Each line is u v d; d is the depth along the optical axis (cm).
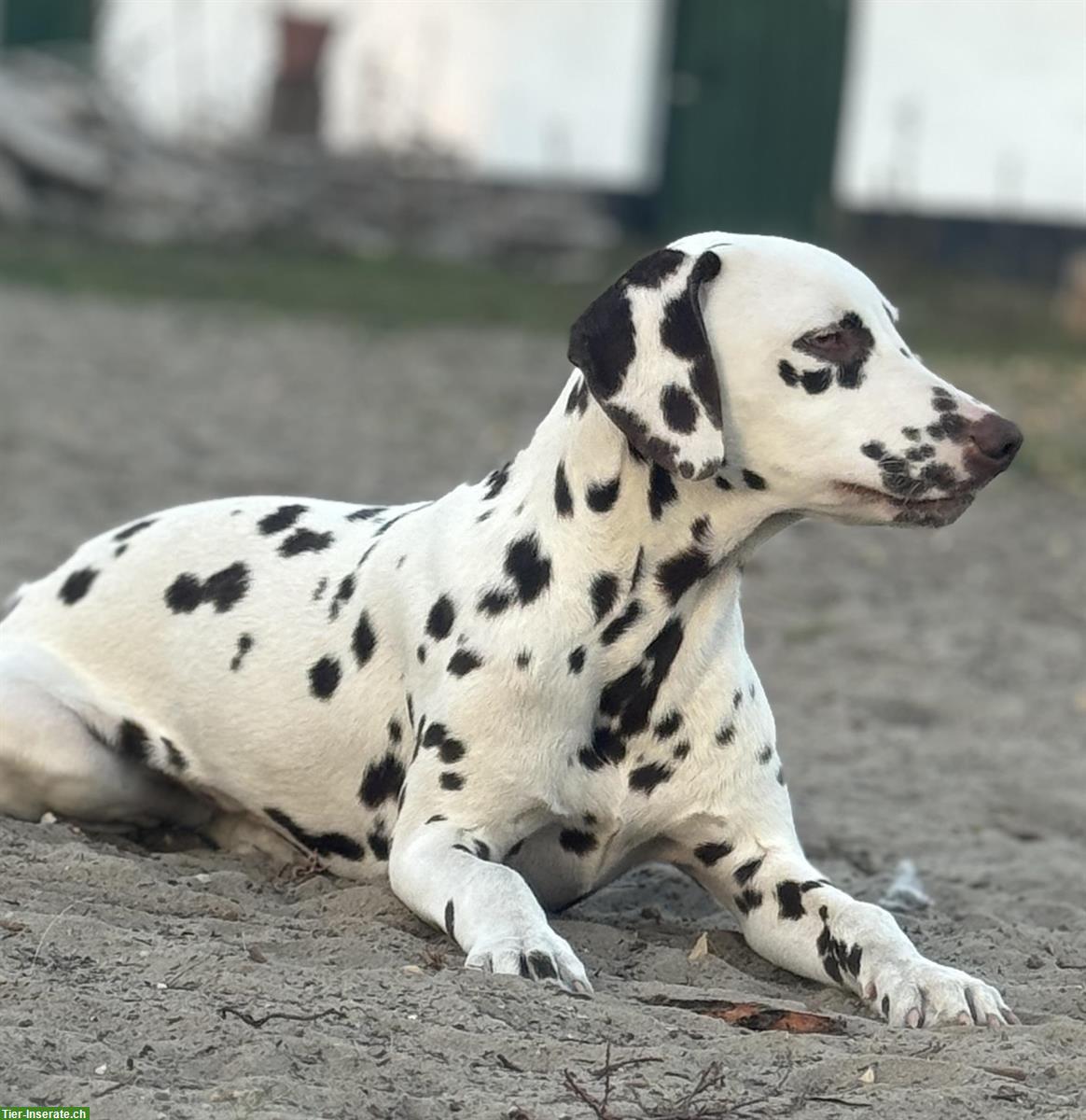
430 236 3606
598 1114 475
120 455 1742
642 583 618
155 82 3969
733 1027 554
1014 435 591
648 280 591
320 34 3969
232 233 3419
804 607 1386
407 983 556
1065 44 3900
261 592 700
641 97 4072
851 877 800
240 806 709
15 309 2564
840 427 595
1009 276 3612
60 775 705
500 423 2053
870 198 3884
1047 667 1264
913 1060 523
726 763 638
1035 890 806
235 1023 516
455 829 622
